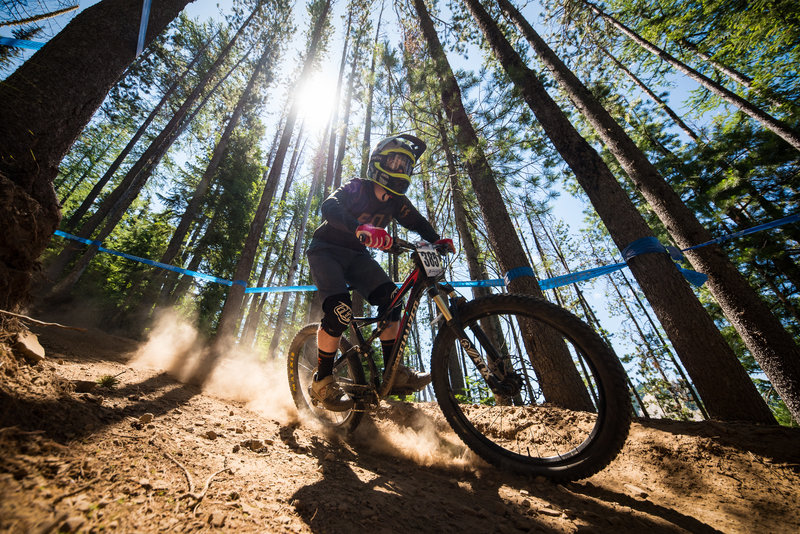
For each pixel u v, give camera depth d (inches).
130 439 50.5
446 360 75.2
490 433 106.2
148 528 32.5
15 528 26.4
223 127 692.1
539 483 64.4
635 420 106.0
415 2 292.5
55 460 37.9
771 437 84.5
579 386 135.8
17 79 88.7
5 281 67.3
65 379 64.7
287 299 500.1
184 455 51.8
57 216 85.2
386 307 92.2
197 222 553.6
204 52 642.8
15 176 77.8
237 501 42.6
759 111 294.4
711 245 166.7
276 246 738.2
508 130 237.3
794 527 55.1
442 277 75.5
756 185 282.2
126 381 89.2
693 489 71.7
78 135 97.7
